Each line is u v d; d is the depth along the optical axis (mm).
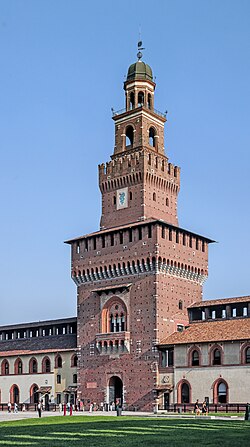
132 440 44219
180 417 80625
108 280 114062
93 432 52156
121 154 122562
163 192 119562
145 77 124938
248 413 73438
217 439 44500
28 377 127375
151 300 106125
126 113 123812
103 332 112188
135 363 106125
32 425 63219
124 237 112312
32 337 137875
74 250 120312
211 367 97312
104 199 121562
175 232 111938
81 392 113750
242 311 105938
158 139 123688
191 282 114562
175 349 102125
